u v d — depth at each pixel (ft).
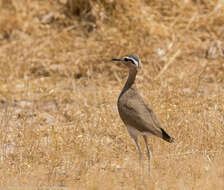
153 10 89.81
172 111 60.49
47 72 80.33
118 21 84.53
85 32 87.61
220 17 89.40
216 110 61.93
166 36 85.51
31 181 46.19
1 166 50.49
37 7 95.61
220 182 42.37
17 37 89.56
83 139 55.72
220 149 52.03
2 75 78.54
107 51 81.20
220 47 83.56
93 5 88.48
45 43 86.48
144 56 80.59
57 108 68.85
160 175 46.09
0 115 66.49
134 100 50.70
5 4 97.71
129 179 45.47
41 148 54.75
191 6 92.17
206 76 75.56
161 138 50.70
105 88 73.97
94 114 63.77
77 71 79.46
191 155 50.62
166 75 73.31
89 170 49.16
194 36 86.53
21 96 72.69
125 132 58.18
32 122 63.16
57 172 48.75
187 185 42.70
